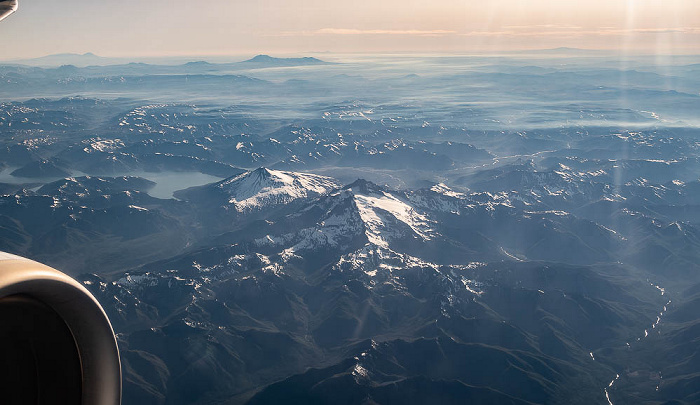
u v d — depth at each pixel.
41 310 9.38
